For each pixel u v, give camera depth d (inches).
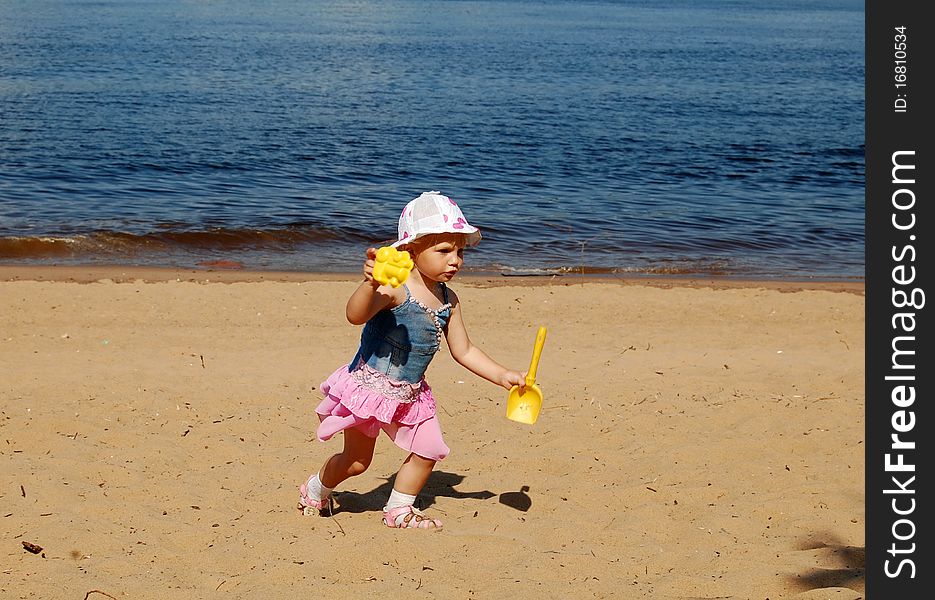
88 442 204.7
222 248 492.1
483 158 802.8
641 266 481.1
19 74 1208.2
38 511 168.7
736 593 144.5
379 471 197.5
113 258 461.1
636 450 211.0
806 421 233.1
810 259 512.7
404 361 158.4
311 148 812.6
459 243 158.9
